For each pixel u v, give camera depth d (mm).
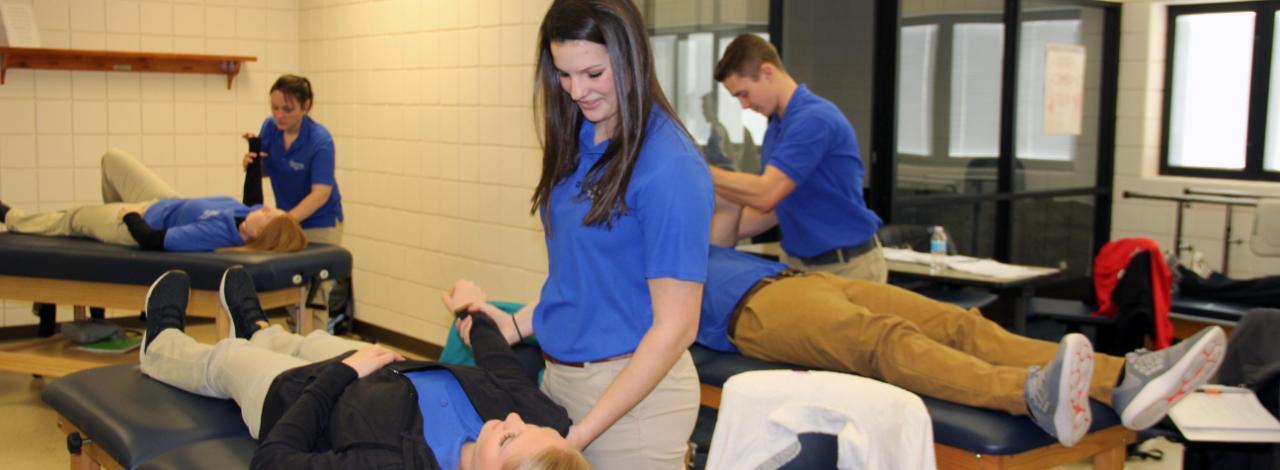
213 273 3404
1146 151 6043
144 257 3490
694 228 1566
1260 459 2422
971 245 5266
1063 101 5766
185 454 2148
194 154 5391
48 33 4859
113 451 2242
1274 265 5504
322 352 2549
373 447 1880
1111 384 2359
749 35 3160
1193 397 2471
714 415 3100
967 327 2768
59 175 4988
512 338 2471
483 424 1949
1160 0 5871
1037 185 5664
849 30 5250
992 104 5258
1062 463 2395
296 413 1960
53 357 3771
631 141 1556
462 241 4664
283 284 3506
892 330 2600
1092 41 5945
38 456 3473
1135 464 3584
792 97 3164
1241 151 5848
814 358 2750
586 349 1729
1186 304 4344
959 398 2396
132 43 5117
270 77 5590
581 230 1657
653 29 4254
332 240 4418
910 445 1679
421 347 5012
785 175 3066
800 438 1720
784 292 2867
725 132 4531
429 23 4695
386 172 5102
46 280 3652
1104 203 6180
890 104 4566
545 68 1696
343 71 5320
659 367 1602
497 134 4395
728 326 2955
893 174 4609
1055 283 5883
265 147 4332
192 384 2494
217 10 5359
